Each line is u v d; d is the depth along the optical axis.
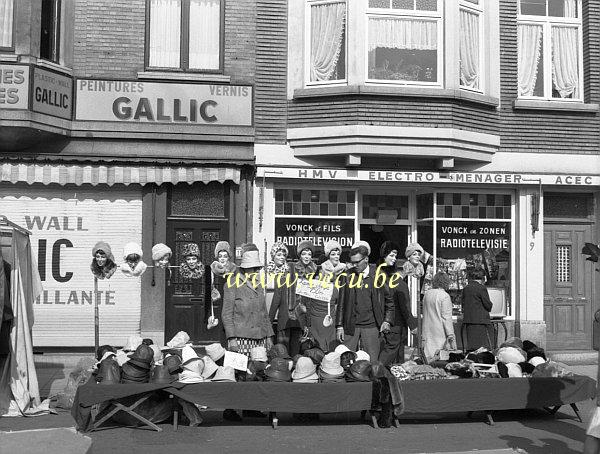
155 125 12.87
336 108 12.85
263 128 13.12
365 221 13.81
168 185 12.99
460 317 13.47
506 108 13.72
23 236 9.27
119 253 12.84
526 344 10.13
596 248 7.26
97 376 8.43
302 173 12.98
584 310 14.14
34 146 12.52
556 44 14.25
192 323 12.95
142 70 12.98
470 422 8.78
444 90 12.88
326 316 9.95
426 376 8.66
